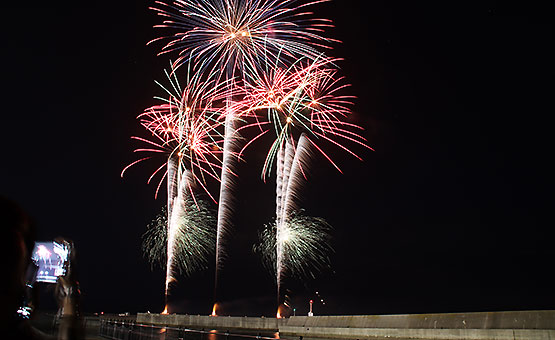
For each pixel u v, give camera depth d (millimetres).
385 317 21562
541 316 16000
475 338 17547
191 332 17859
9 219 1236
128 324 19656
